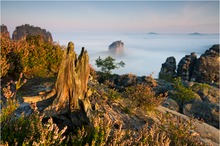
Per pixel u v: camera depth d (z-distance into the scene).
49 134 4.03
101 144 4.34
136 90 11.30
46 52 11.91
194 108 29.17
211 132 11.17
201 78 69.50
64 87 6.07
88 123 5.59
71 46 5.91
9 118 4.52
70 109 5.94
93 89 7.62
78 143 4.46
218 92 41.50
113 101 8.23
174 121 7.86
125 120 7.43
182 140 6.96
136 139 5.15
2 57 9.73
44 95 6.43
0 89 7.94
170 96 35.16
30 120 4.50
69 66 5.93
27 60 10.46
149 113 9.76
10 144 4.07
